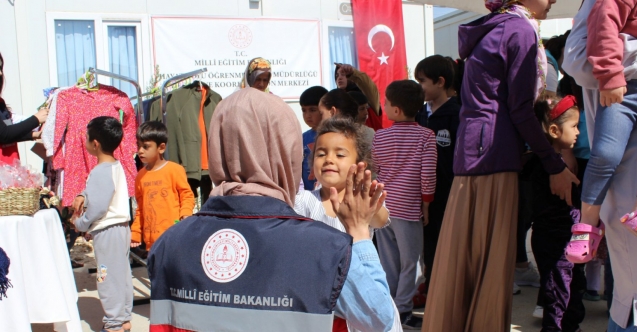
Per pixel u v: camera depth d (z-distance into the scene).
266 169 1.55
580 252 2.59
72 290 4.14
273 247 1.43
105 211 4.01
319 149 2.52
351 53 8.74
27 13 7.14
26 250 3.73
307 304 1.37
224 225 1.50
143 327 4.42
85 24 7.45
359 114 4.54
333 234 1.46
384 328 1.51
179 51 7.79
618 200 2.53
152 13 7.67
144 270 6.11
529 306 4.39
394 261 4.23
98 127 4.14
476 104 3.13
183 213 4.60
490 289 3.08
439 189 4.33
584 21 2.65
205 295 1.43
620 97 2.37
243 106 1.56
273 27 8.18
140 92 5.87
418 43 9.16
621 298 2.57
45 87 7.24
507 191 3.06
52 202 4.35
